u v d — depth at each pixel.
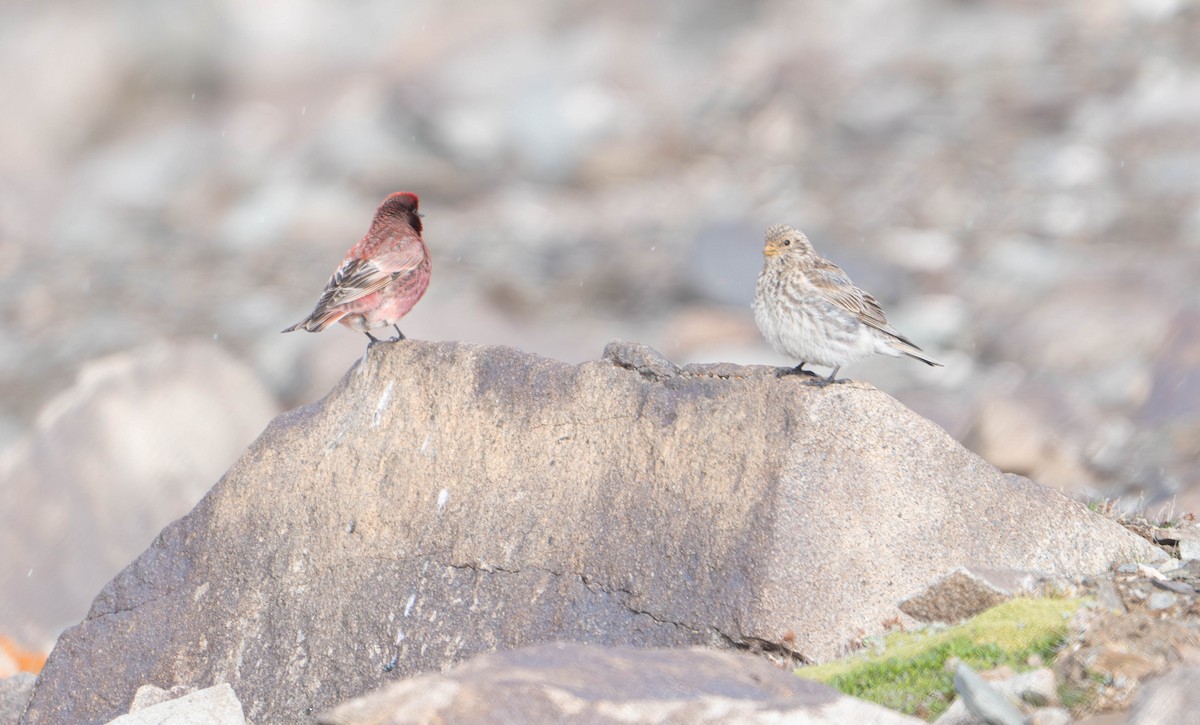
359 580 9.76
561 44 49.16
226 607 10.13
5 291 35.12
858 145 39.53
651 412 9.20
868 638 8.38
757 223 32.16
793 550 8.55
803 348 10.21
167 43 53.75
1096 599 8.35
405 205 11.24
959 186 34.69
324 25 55.47
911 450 8.88
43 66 52.81
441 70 49.19
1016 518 8.96
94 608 10.52
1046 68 42.44
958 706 7.13
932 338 26.02
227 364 18.27
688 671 6.91
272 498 10.24
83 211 44.31
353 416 10.19
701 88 46.03
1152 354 22.72
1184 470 16.31
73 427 17.11
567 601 9.02
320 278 34.81
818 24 50.97
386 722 6.30
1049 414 20.05
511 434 9.60
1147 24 44.75
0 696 11.52
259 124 50.19
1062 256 29.45
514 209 38.81
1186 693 6.24
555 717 6.34
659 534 8.92
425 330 25.39
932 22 48.69
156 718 8.73
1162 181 33.09
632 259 32.44
